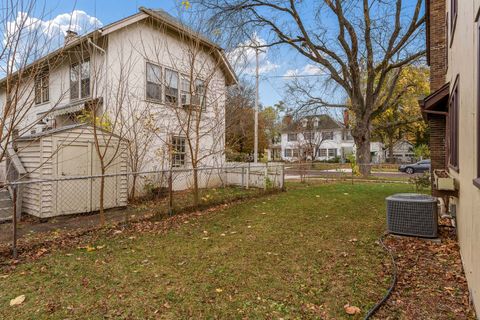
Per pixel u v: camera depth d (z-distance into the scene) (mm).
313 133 29734
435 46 8664
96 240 4879
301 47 17016
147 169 9641
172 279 3373
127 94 9094
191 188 10633
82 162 7066
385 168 28906
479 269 2457
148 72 10008
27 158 6719
